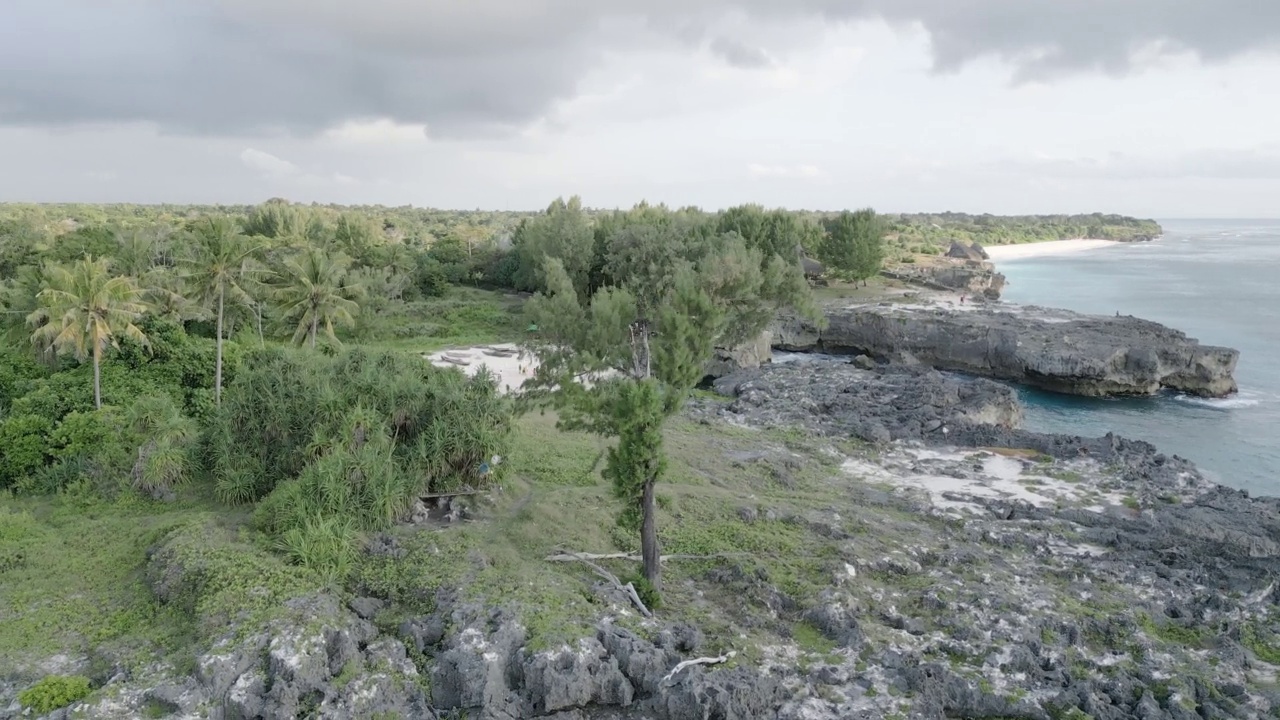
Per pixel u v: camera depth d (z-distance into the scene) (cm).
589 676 2747
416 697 2691
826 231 14962
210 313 6825
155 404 4694
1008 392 7281
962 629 3225
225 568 3180
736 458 5425
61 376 5491
